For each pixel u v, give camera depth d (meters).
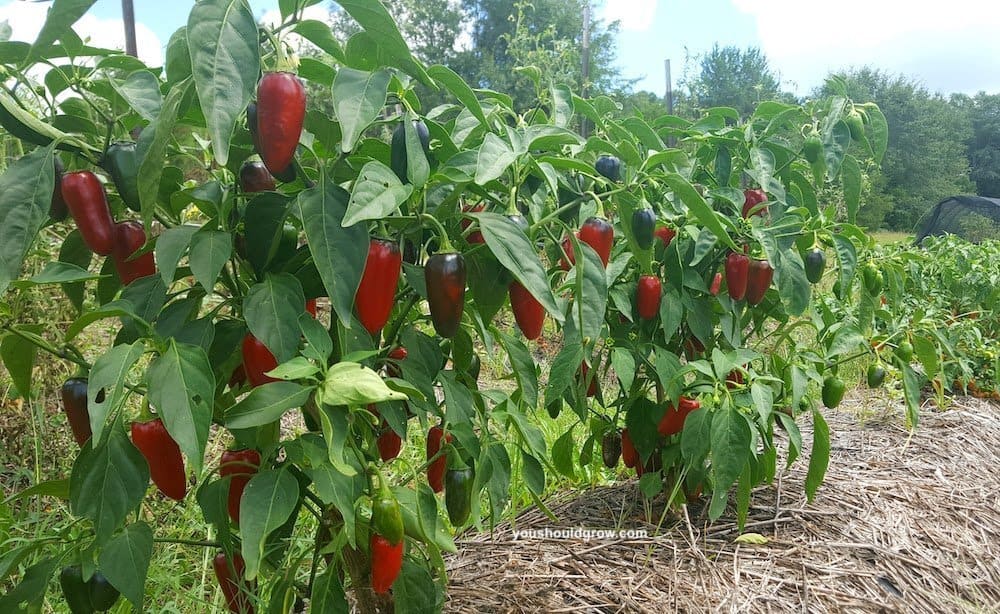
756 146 2.57
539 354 5.52
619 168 2.16
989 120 56.09
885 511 3.13
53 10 1.19
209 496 1.48
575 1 26.36
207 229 1.36
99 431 1.09
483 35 26.11
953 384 5.75
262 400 1.21
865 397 5.23
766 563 2.62
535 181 1.92
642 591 2.43
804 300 2.43
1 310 1.51
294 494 1.29
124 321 1.49
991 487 3.70
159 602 2.46
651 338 2.67
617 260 2.35
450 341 1.96
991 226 14.46
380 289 1.37
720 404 2.37
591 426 2.93
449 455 1.66
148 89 1.37
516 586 2.46
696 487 2.76
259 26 1.21
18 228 1.22
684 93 18.45
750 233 2.43
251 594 1.63
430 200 1.64
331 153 1.55
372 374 1.20
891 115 38.28
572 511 3.12
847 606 2.44
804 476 3.41
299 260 1.54
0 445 3.20
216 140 1.03
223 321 1.47
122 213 1.68
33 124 1.28
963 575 2.85
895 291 3.02
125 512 1.25
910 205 34.91
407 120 1.36
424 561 1.85
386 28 1.26
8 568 1.44
